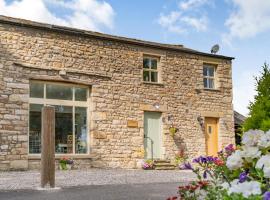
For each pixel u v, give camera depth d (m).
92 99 16.31
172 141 18.08
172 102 18.36
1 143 14.19
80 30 16.83
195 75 19.28
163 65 18.39
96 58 16.61
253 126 5.13
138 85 17.53
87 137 16.25
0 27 14.62
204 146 18.97
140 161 17.09
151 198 8.22
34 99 15.15
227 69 20.47
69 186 9.84
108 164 16.33
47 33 15.59
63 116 15.77
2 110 14.32
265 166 2.95
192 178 12.57
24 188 9.33
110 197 8.26
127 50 17.48
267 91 5.23
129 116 17.09
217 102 19.83
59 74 15.60
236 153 3.25
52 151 9.39
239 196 2.96
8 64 14.62
